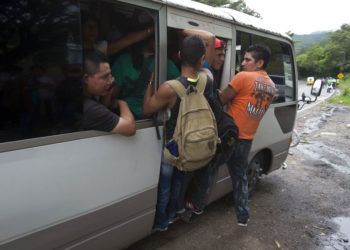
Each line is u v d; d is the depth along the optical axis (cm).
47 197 202
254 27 379
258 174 464
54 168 204
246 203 348
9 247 188
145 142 262
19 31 186
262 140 427
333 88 3981
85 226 228
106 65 226
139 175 261
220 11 346
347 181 582
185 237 358
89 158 223
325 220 430
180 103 248
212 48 285
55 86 204
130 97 268
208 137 251
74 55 212
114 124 230
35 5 191
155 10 255
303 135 982
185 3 288
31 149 192
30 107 194
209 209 426
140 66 268
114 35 254
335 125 1207
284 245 363
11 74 185
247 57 339
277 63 452
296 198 491
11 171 184
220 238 363
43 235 203
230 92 326
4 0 180
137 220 270
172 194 295
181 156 252
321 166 664
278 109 452
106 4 234
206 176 308
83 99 222
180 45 280
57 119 207
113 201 244
